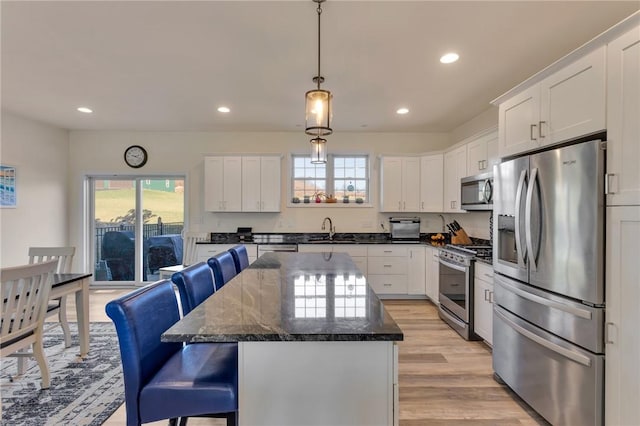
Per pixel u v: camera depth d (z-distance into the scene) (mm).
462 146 4168
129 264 5480
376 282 4734
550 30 2301
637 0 1961
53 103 3912
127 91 3512
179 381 1354
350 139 5371
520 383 2174
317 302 1542
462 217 4953
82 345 2889
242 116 4445
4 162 4262
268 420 1220
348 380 1215
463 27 2270
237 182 5086
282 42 2471
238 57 2715
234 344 1708
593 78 1647
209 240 5148
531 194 1985
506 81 3209
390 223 5164
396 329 1197
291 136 5371
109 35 2387
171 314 1609
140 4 2018
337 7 2043
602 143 1592
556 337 1848
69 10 2076
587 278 1649
